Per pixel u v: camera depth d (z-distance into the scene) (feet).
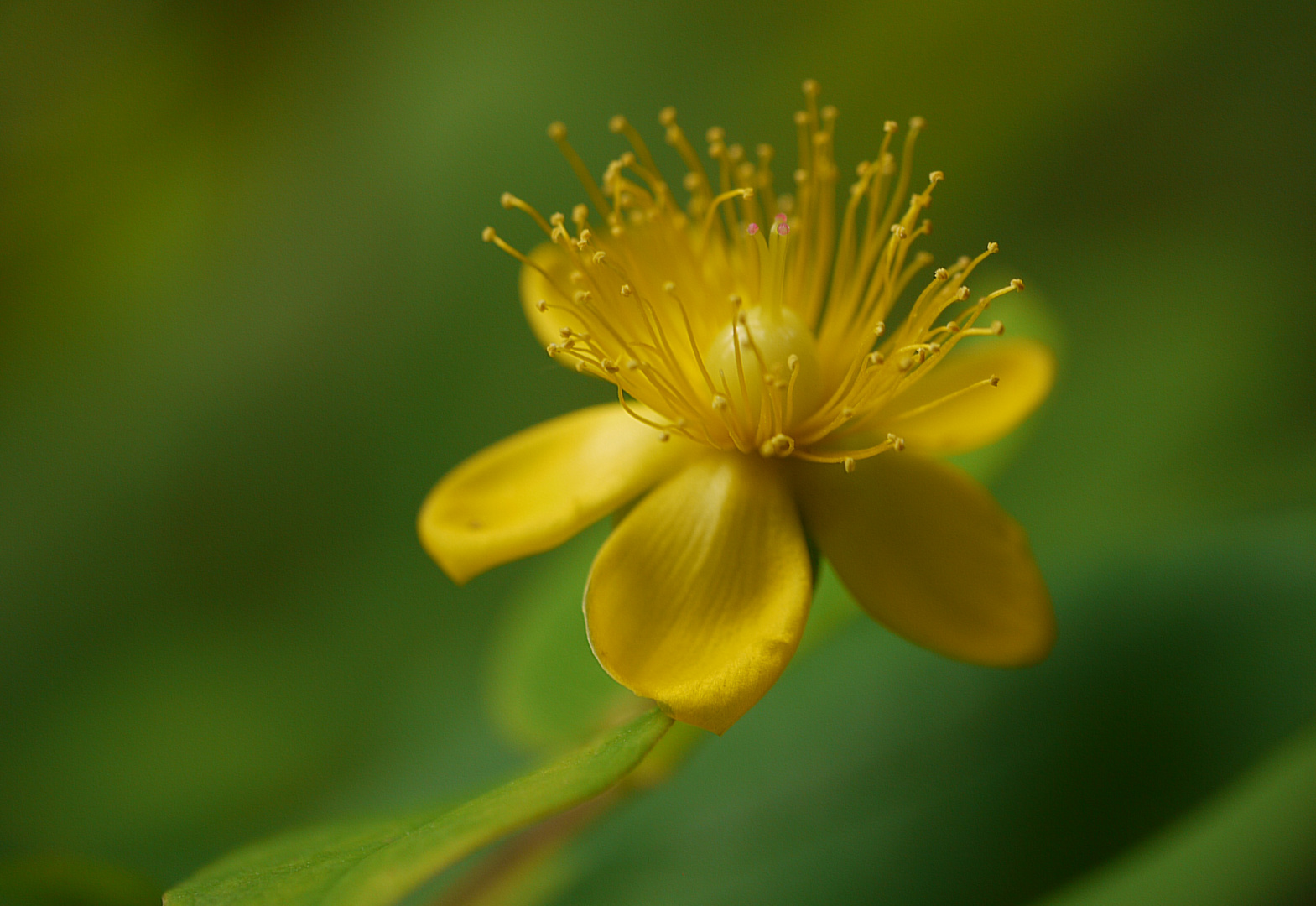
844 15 0.61
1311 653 0.49
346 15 0.64
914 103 0.61
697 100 0.62
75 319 0.63
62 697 0.60
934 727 0.51
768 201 0.52
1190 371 0.56
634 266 0.51
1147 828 0.49
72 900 0.50
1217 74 0.60
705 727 0.47
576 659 0.53
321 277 0.63
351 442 0.61
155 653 0.60
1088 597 0.51
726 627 0.49
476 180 0.62
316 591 0.60
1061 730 0.50
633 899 0.52
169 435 0.62
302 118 0.64
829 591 0.52
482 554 0.50
